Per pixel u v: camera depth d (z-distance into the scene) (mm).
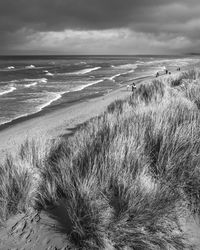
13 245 2412
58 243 2408
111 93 23000
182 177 3055
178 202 2787
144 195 2582
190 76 13852
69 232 2512
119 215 2496
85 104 17906
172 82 13109
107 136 4141
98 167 3127
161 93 9164
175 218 2627
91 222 2424
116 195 2814
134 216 2494
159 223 2518
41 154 4098
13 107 18078
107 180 2885
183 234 2479
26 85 32000
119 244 2344
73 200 2621
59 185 3053
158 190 2709
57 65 91875
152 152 3646
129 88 24688
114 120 5309
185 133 3818
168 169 3100
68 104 18781
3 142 9641
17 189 3014
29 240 2459
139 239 2348
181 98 7109
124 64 95250
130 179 2773
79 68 72250
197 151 3576
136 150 3371
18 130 11680
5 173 3318
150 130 4113
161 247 2342
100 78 41500
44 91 26562
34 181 3281
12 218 2762
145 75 44812
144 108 6059
